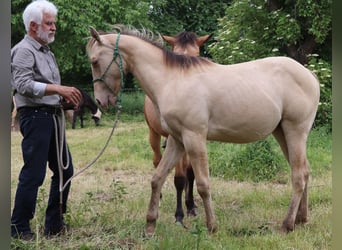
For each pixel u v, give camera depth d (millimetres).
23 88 3357
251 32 10336
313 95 3912
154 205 3768
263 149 6312
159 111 3701
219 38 10602
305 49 10430
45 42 3568
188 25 18438
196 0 18297
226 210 4574
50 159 3791
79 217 4023
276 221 4195
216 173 6242
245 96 3631
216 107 3598
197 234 3229
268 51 10062
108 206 4473
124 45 3660
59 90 3396
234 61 9469
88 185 5730
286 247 3410
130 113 15117
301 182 3852
